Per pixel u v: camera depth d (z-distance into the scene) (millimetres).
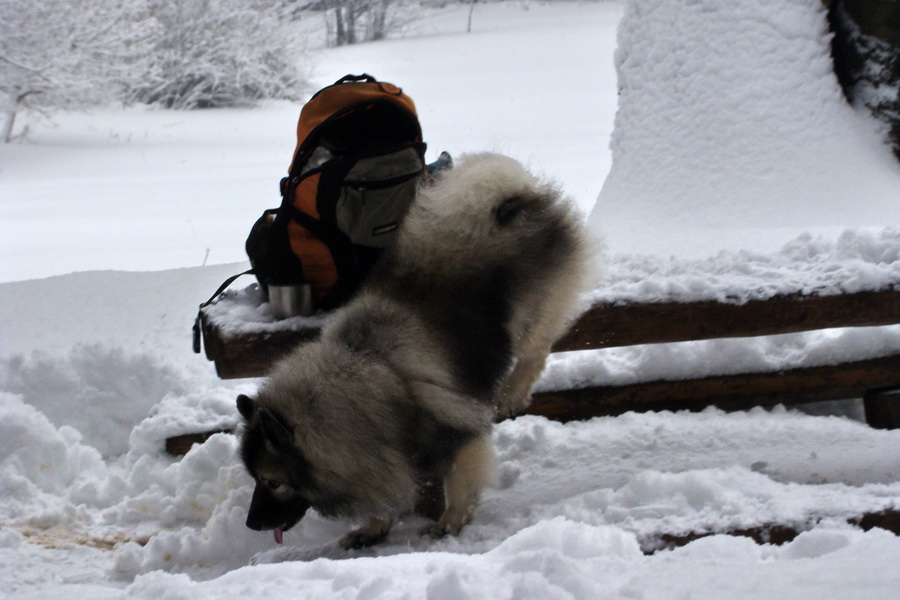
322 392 3105
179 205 11539
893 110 6000
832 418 4441
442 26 34281
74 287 6426
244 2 23812
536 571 2225
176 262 8656
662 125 6484
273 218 3820
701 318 3957
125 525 3854
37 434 4137
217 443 4117
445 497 3598
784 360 4621
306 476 3150
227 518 3564
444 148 13289
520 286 3475
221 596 2326
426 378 3195
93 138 17766
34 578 3289
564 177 11000
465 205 3396
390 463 3148
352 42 32031
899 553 2041
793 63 6250
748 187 6043
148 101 22484
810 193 5895
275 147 16781
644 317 3959
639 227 6090
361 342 3211
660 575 2123
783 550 2406
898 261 3977
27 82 17203
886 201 5762
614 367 4695
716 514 3031
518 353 3730
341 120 3879
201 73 22500
